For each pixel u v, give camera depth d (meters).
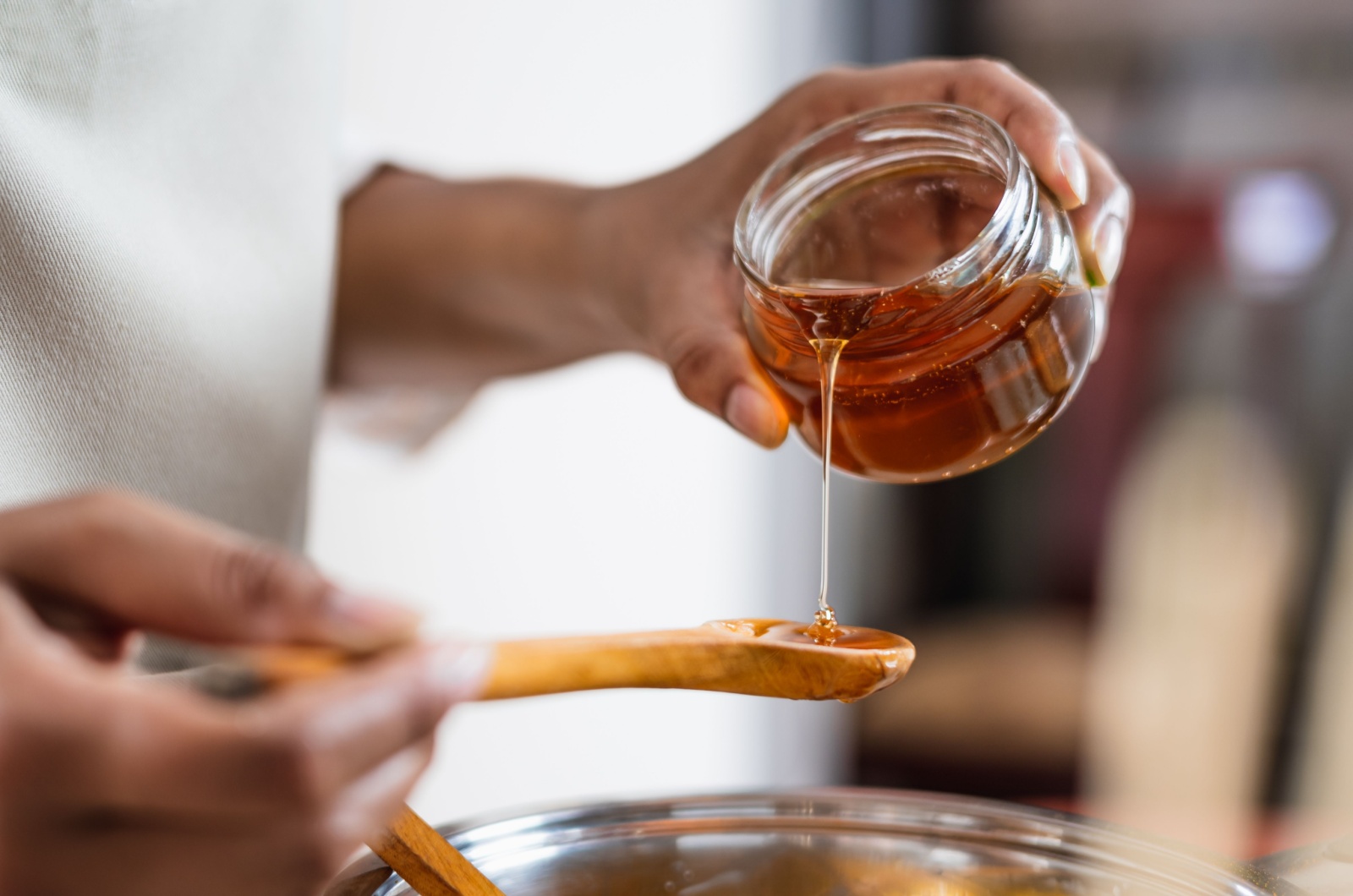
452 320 0.62
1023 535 1.36
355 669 0.33
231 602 0.33
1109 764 1.30
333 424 0.67
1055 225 0.45
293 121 0.54
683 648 0.39
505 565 0.90
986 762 1.32
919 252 0.47
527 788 0.93
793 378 0.46
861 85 0.49
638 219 0.53
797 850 0.42
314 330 0.55
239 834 0.31
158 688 0.32
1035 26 1.35
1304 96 1.28
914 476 0.46
